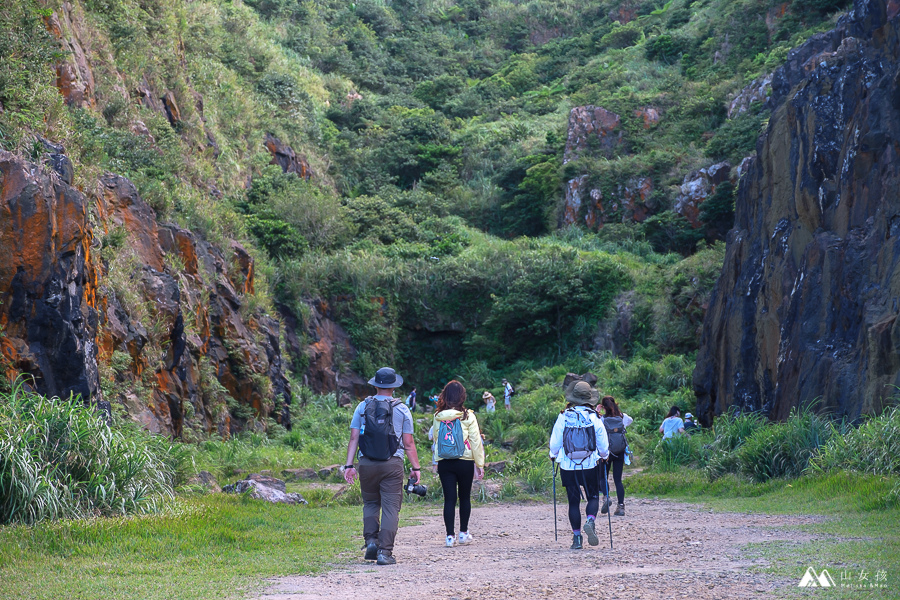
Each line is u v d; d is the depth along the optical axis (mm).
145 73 29625
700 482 12609
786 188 18406
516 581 4801
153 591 4539
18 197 11344
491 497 12383
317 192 42406
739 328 19656
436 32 87688
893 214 13664
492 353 38719
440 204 49375
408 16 89562
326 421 29562
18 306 11250
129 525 6773
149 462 8766
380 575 5242
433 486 12875
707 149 41906
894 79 14188
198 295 22500
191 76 35875
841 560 5066
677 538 7047
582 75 66938
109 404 13445
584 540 7262
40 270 11438
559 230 45469
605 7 87500
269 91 48094
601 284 37719
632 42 71125
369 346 37219
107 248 17438
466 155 57719
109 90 25047
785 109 18984
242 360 24531
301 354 33719
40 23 18359
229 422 22922
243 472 16344
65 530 6324
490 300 39281
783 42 44656
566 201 46781
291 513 9797
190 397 20875
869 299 13516
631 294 36594
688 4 67938
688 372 29656
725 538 6848
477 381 36438
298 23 71812
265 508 9953
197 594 4480
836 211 15750
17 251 11242
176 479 10781
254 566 5598
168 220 23156
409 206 47969
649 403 26203
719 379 20906
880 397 12062
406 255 40719
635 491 12961
